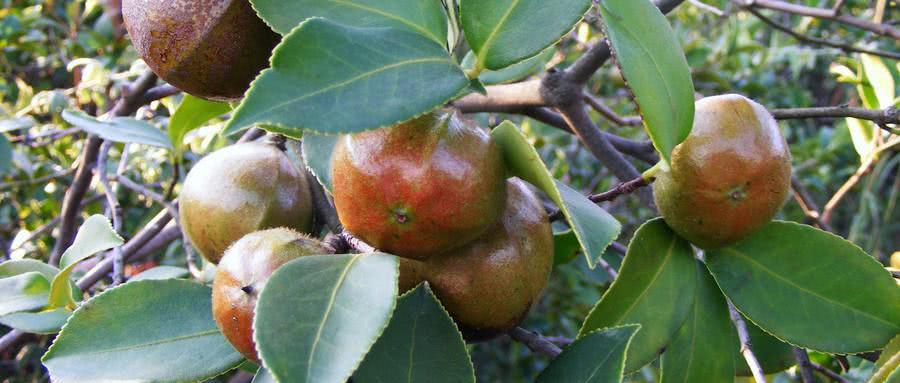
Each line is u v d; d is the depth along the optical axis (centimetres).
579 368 25
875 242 87
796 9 42
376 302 22
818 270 28
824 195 89
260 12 23
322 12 24
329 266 23
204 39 25
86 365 26
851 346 28
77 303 31
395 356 24
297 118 20
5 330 61
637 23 24
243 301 23
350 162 23
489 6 24
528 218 26
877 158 42
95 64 54
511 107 41
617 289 27
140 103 43
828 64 100
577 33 60
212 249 29
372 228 23
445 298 25
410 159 23
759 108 26
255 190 29
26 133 70
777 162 26
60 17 83
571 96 39
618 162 39
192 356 26
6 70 79
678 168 26
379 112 21
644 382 64
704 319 28
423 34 23
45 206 69
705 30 95
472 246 25
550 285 67
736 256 28
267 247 24
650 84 24
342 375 21
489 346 83
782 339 28
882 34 40
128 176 65
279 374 21
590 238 24
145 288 27
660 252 27
